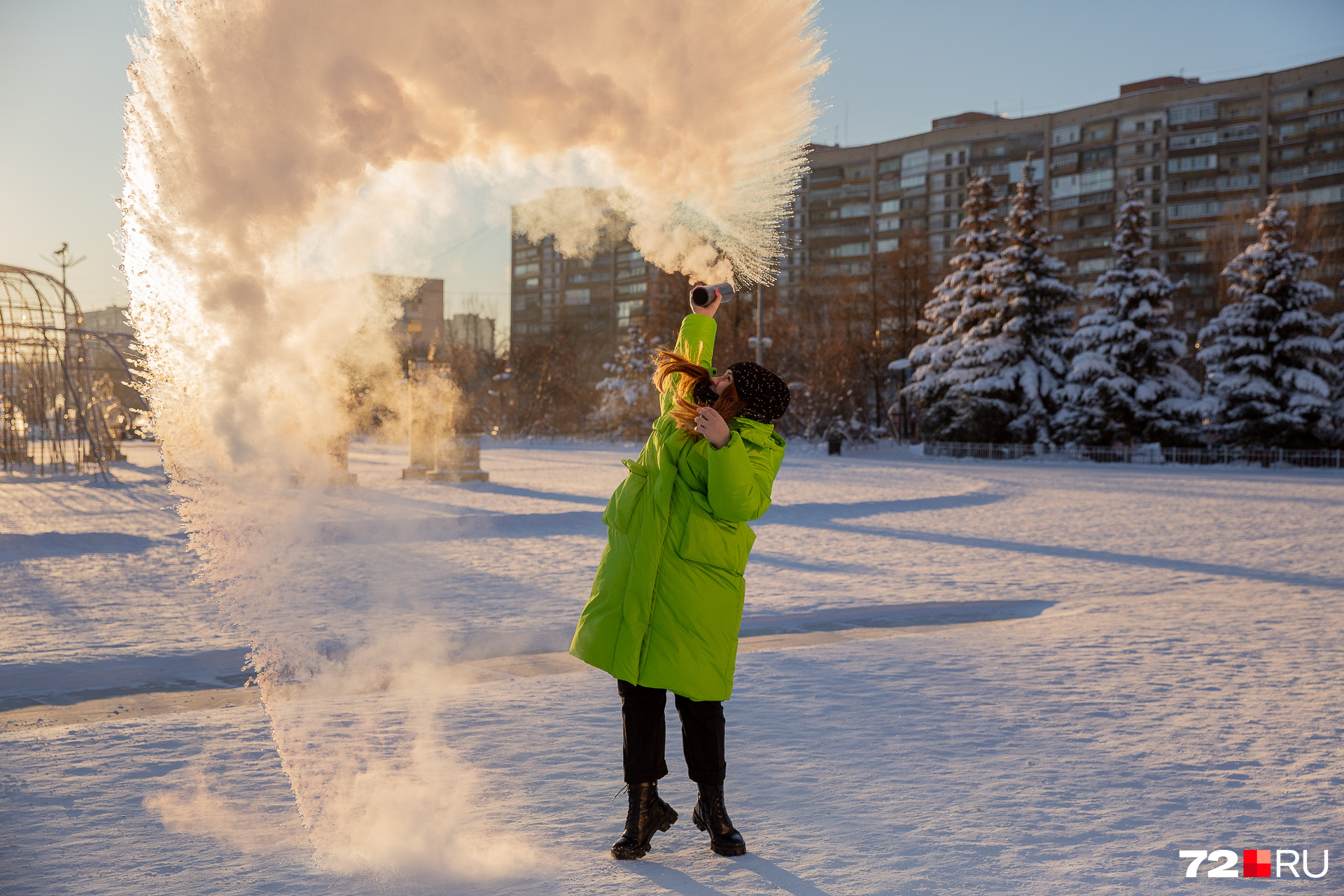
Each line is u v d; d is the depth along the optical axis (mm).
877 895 3074
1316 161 85812
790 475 34656
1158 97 94000
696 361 3752
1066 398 50500
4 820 3777
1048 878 3211
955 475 35375
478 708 5531
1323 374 44188
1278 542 15680
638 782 3473
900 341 67938
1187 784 4227
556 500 21719
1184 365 67938
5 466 31016
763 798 4066
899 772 4418
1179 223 93562
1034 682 6289
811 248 119125
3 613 8969
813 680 6391
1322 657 7035
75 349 30531
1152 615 8984
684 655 3398
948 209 109250
